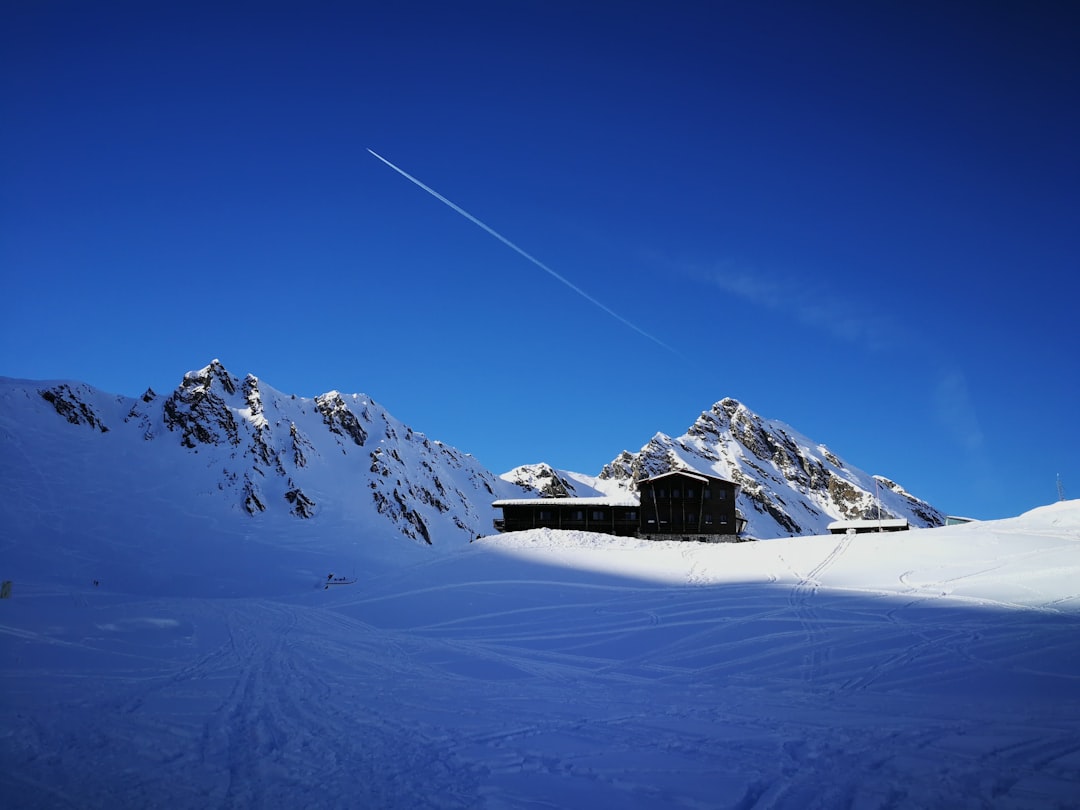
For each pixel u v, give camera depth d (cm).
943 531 5678
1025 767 1317
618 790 1252
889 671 2400
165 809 1162
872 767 1350
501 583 5500
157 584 10725
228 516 15075
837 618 3444
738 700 2123
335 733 1731
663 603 4344
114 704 1998
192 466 17138
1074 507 5869
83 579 10469
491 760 1470
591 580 5397
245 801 1204
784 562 5416
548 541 6944
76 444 16475
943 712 1833
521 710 2028
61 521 12538
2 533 11444
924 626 3070
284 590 10900
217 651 3247
